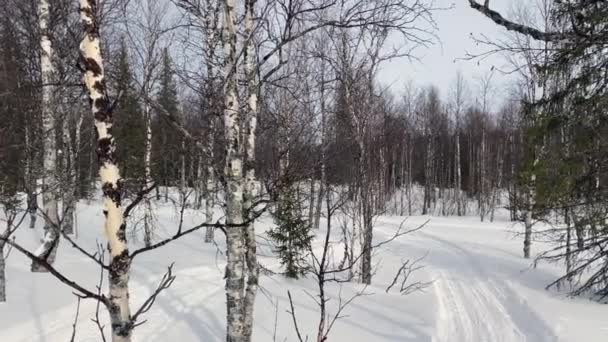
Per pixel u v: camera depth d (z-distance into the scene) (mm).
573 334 7016
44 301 7754
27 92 6871
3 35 7559
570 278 9758
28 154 6234
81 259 11586
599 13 7156
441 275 13172
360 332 7398
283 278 11250
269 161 6344
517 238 23234
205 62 5844
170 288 9547
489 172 42969
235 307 4945
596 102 8656
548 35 4703
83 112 9523
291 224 11133
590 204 9016
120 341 2666
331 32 7164
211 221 17578
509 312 9164
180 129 4734
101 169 2764
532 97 14031
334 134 7195
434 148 48750
